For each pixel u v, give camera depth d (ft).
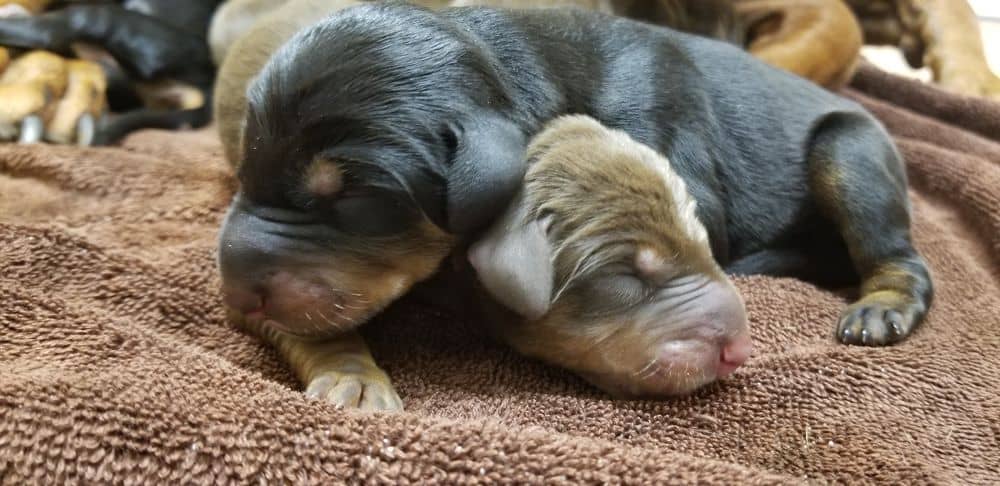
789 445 1.29
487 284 1.30
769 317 1.47
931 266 1.64
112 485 1.18
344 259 1.31
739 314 1.33
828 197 1.57
